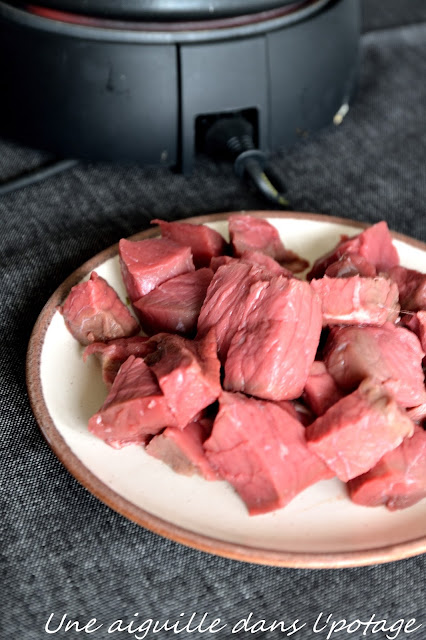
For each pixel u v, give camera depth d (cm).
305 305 43
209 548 39
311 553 39
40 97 54
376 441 40
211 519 40
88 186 58
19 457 44
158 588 40
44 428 41
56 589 40
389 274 48
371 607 41
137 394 41
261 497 40
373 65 70
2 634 39
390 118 66
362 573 41
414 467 41
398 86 69
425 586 41
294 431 41
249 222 49
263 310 43
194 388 41
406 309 47
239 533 40
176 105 54
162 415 41
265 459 40
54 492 43
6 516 42
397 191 60
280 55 54
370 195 60
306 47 55
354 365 42
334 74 58
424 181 61
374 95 67
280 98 56
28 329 48
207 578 41
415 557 42
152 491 41
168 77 53
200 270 47
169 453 41
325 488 42
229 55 53
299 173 61
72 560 41
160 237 50
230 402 41
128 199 57
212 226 52
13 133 57
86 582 40
